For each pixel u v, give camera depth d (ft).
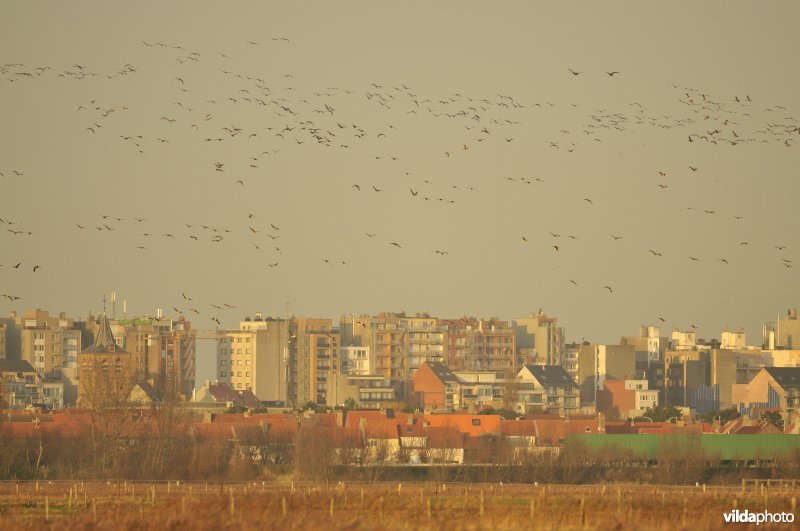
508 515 380.17
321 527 340.18
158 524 347.97
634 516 376.68
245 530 335.26
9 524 360.69
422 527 345.31
